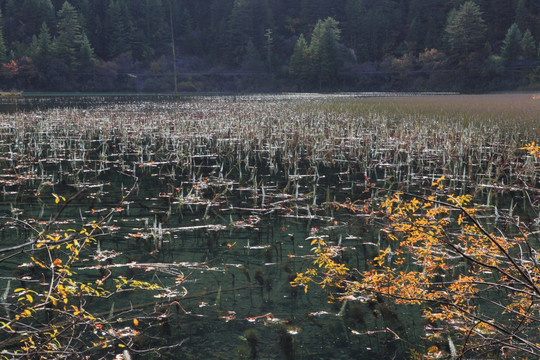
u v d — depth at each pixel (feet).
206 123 69.00
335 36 326.65
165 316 13.70
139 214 24.76
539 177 34.40
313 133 58.34
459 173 36.29
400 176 35.24
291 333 12.75
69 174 35.40
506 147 47.42
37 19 329.52
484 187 31.17
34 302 14.25
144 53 347.15
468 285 13.23
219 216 24.59
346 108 102.47
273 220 23.89
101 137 57.11
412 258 18.04
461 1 343.05
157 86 306.96
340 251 19.12
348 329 13.05
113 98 187.62
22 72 276.62
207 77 334.03
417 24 354.13
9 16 331.57
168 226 22.71
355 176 35.70
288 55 379.96
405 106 109.19
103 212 24.86
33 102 146.00
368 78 329.11
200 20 420.77
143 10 372.79
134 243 20.20
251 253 19.06
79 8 363.15
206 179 33.50
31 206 25.77
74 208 25.52
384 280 15.35
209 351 11.76
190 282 16.14
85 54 297.33
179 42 386.73
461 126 61.72
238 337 12.57
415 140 53.26
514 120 71.77
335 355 11.67
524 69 286.66
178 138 55.67
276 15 406.41
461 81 298.15
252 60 353.92
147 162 41.09
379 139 53.16
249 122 70.54
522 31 325.01
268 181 33.94
